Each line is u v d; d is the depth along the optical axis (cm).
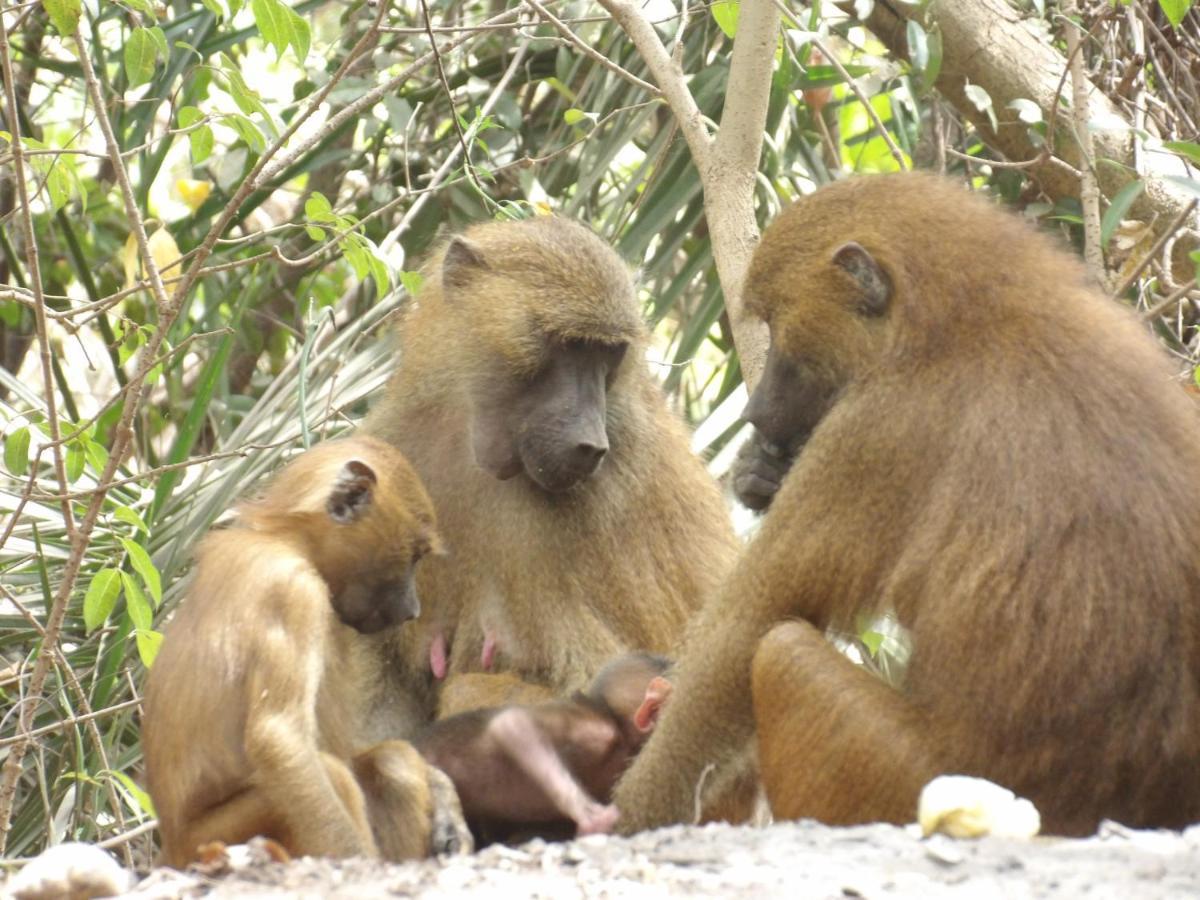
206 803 841
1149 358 895
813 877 672
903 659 1186
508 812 1024
